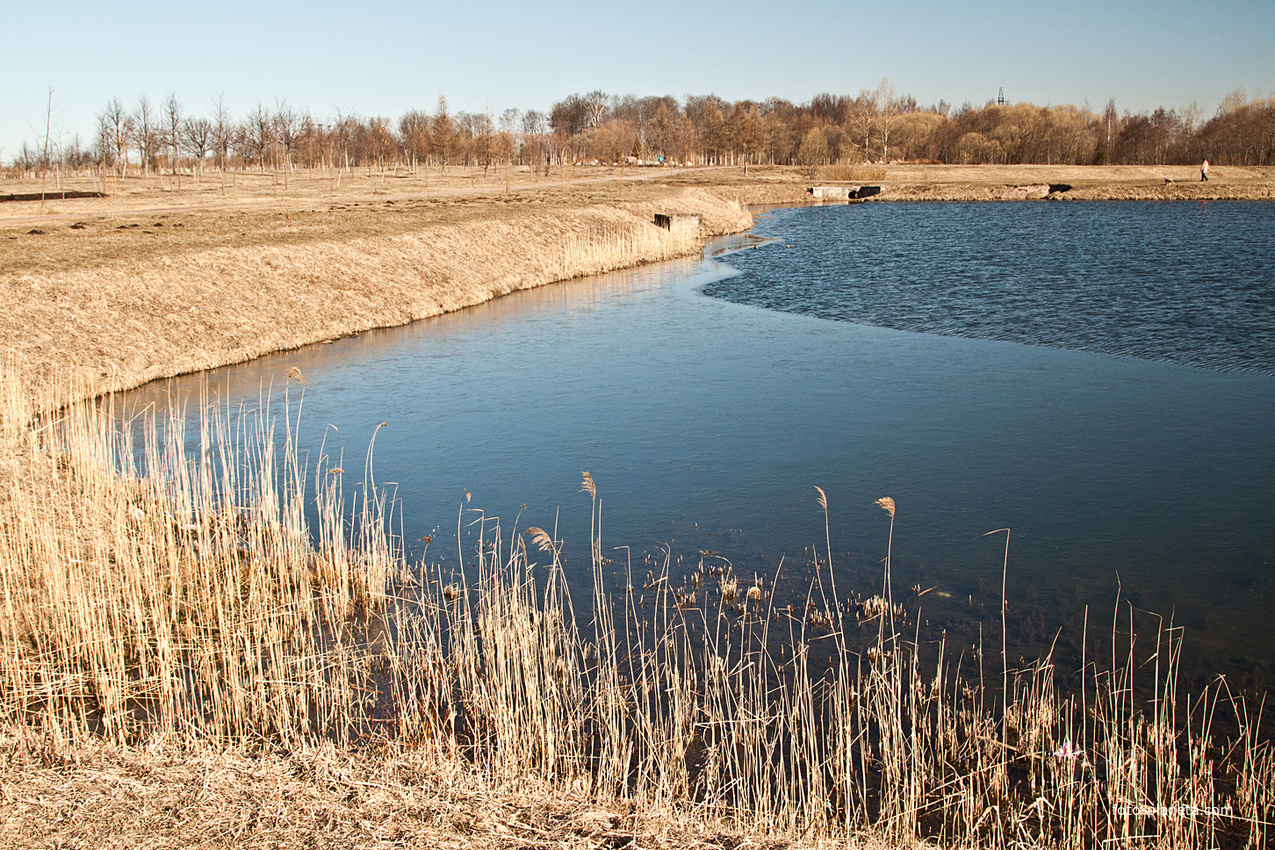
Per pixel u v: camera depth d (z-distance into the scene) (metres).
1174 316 25.30
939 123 127.44
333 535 11.15
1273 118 103.62
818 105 170.12
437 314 28.61
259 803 6.10
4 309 19.52
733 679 8.32
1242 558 10.68
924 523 11.91
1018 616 9.42
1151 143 113.62
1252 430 15.32
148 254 25.89
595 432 16.31
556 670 8.44
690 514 12.47
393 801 6.18
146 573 9.73
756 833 6.05
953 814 6.46
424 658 8.68
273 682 7.98
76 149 79.81
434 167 108.56
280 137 85.06
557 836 5.83
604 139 127.06
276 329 23.98
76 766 6.54
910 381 19.23
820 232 54.16
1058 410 16.80
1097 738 7.28
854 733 7.44
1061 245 43.47
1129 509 12.17
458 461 14.91
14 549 9.99
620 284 34.81
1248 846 5.98
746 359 21.78
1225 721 7.50
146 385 19.66
